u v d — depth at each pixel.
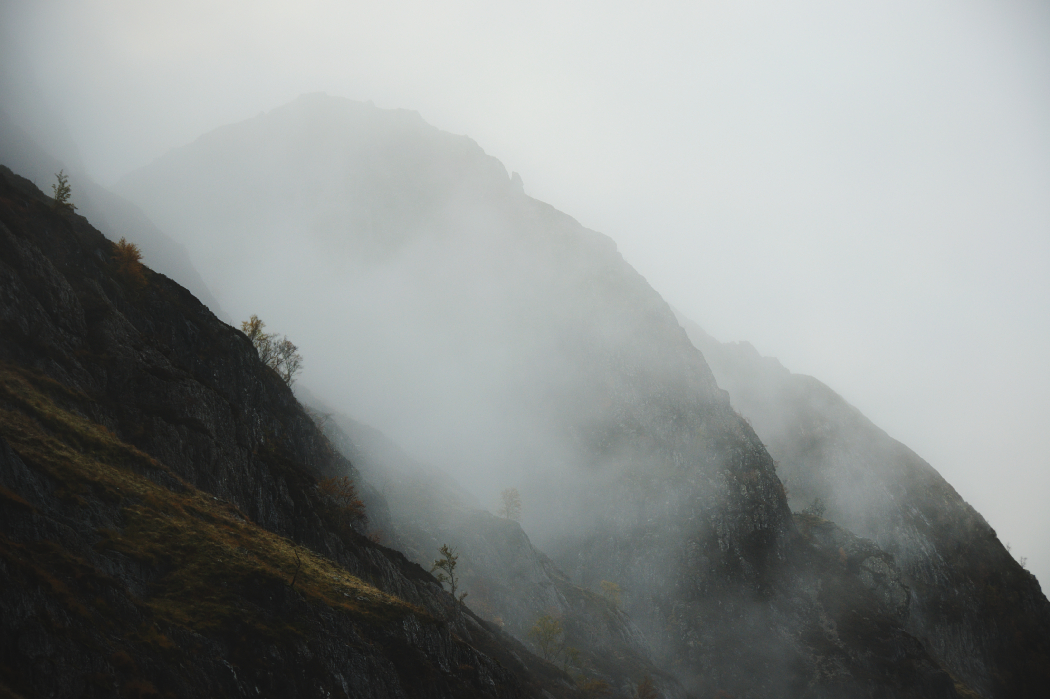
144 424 75.31
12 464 48.59
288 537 86.06
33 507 46.09
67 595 41.59
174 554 55.00
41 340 70.00
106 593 44.69
